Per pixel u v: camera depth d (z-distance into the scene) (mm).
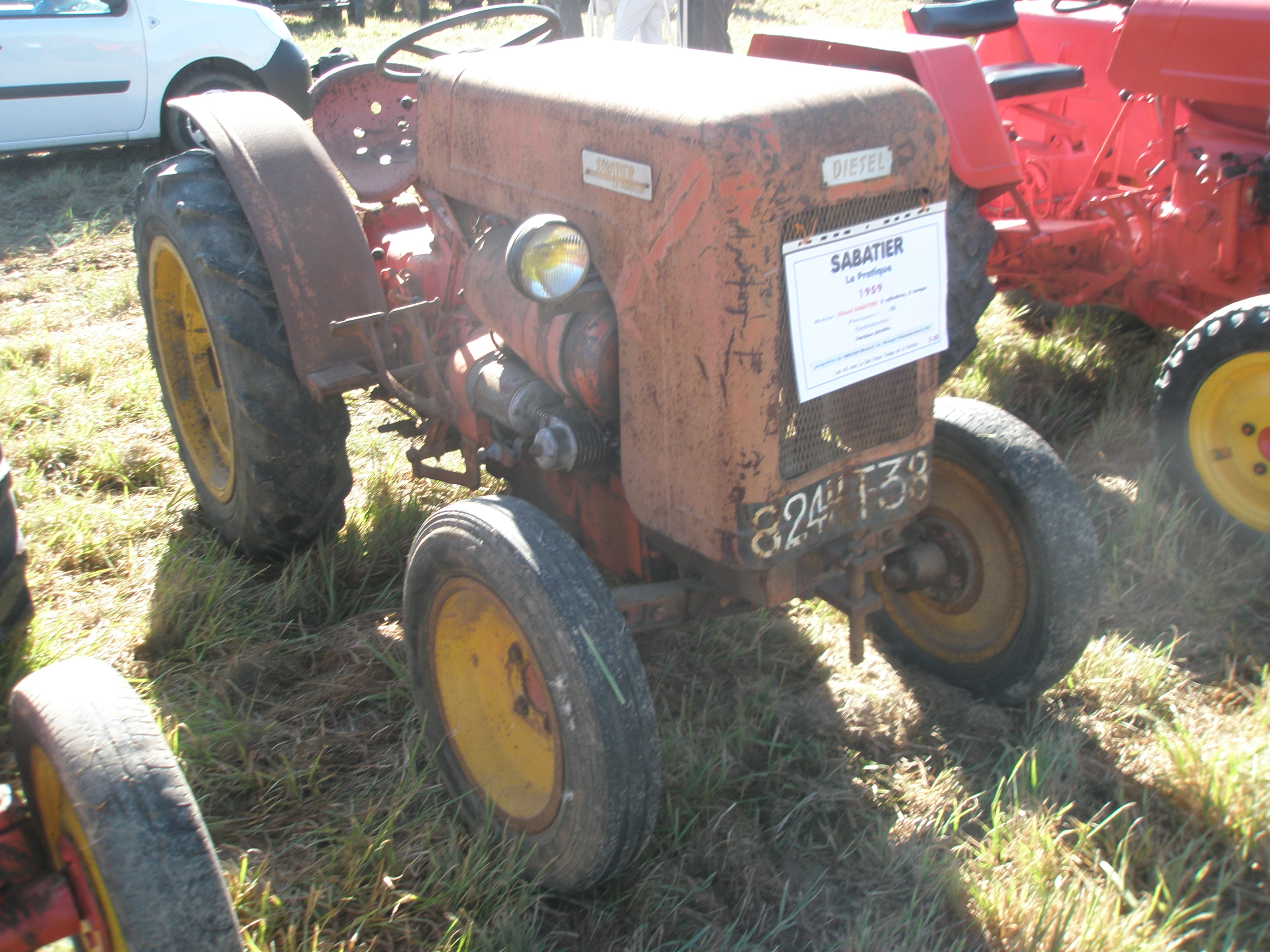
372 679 2701
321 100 3307
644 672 1968
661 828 2240
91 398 4113
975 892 2041
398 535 3273
